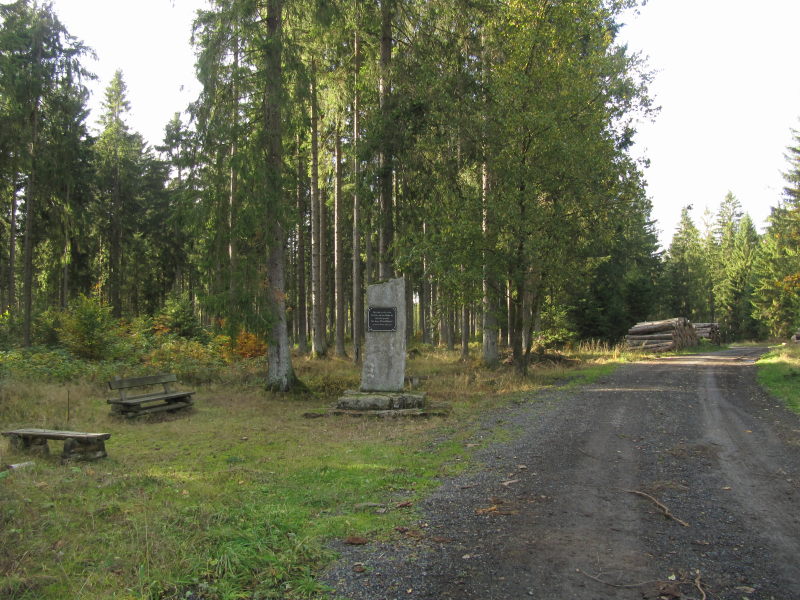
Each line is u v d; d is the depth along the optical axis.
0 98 21.72
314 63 16.61
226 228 12.73
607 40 18.47
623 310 34.62
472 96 16.12
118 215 35.41
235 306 12.65
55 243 25.58
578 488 5.89
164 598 3.37
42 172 22.41
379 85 16.31
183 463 7.06
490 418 10.49
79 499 5.20
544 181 16.28
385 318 12.12
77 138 26.05
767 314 49.75
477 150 16.11
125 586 3.48
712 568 3.89
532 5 16.20
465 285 16.77
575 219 16.92
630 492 5.74
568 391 14.37
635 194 17.34
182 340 20.95
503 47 16.84
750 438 8.36
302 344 27.06
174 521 4.60
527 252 15.87
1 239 29.17
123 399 10.78
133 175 37.12
